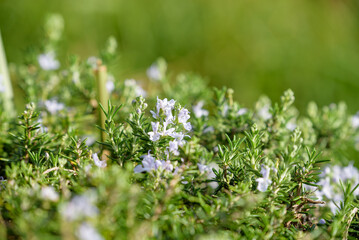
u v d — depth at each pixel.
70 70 0.89
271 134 0.78
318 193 0.74
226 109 0.80
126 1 2.07
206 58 2.08
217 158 0.73
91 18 2.00
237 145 0.69
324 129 0.88
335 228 0.65
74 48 1.91
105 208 0.60
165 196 0.63
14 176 0.65
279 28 2.24
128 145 0.70
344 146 0.89
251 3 2.28
